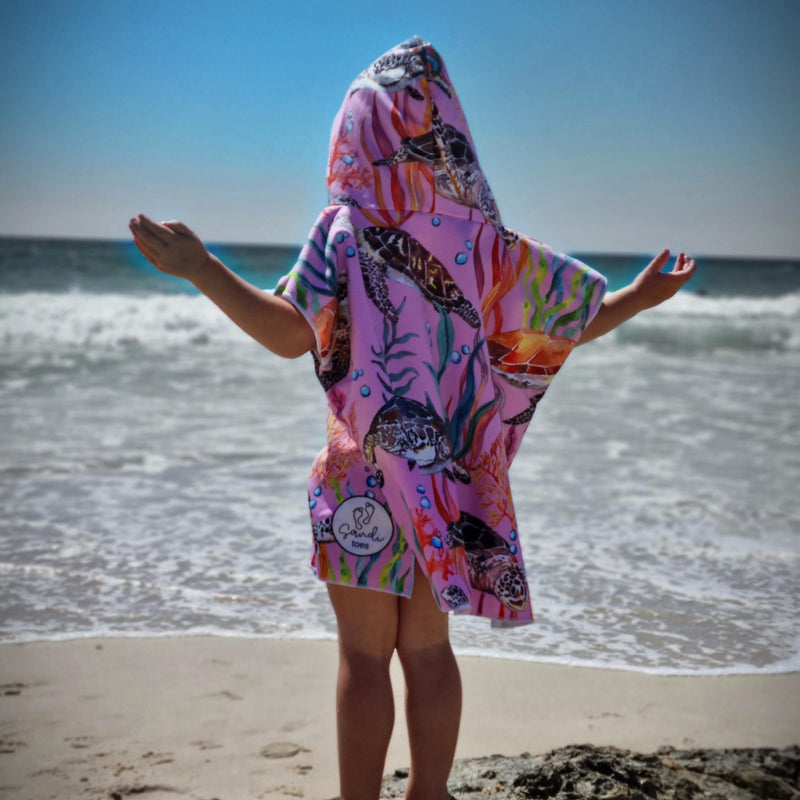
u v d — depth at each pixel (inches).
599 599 176.9
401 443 71.2
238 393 441.4
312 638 159.6
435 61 78.5
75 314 741.3
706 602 176.1
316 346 72.3
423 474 71.1
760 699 139.5
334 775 115.3
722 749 113.1
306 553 201.9
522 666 149.3
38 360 551.8
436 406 74.1
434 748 76.0
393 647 78.1
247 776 114.6
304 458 297.4
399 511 72.2
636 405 434.3
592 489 265.0
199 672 145.7
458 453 77.5
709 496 258.7
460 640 159.2
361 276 73.9
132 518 225.8
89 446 309.9
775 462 307.6
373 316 73.5
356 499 74.6
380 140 77.2
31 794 108.3
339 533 74.4
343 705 75.3
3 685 139.3
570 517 234.4
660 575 190.9
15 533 211.5
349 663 76.1
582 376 554.6
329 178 79.9
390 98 77.3
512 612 75.4
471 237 79.0
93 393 431.8
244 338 692.7
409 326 74.6
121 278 1344.7
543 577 188.4
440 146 77.8
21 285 1190.9
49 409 383.9
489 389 78.6
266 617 167.5
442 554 69.7
